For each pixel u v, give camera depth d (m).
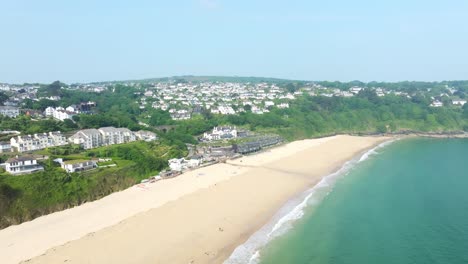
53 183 83.25
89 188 88.06
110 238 64.38
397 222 74.12
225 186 96.12
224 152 136.38
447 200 87.56
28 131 128.88
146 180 101.31
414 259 59.09
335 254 60.69
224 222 72.38
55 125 139.50
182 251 60.38
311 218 76.00
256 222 73.31
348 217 76.75
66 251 59.56
